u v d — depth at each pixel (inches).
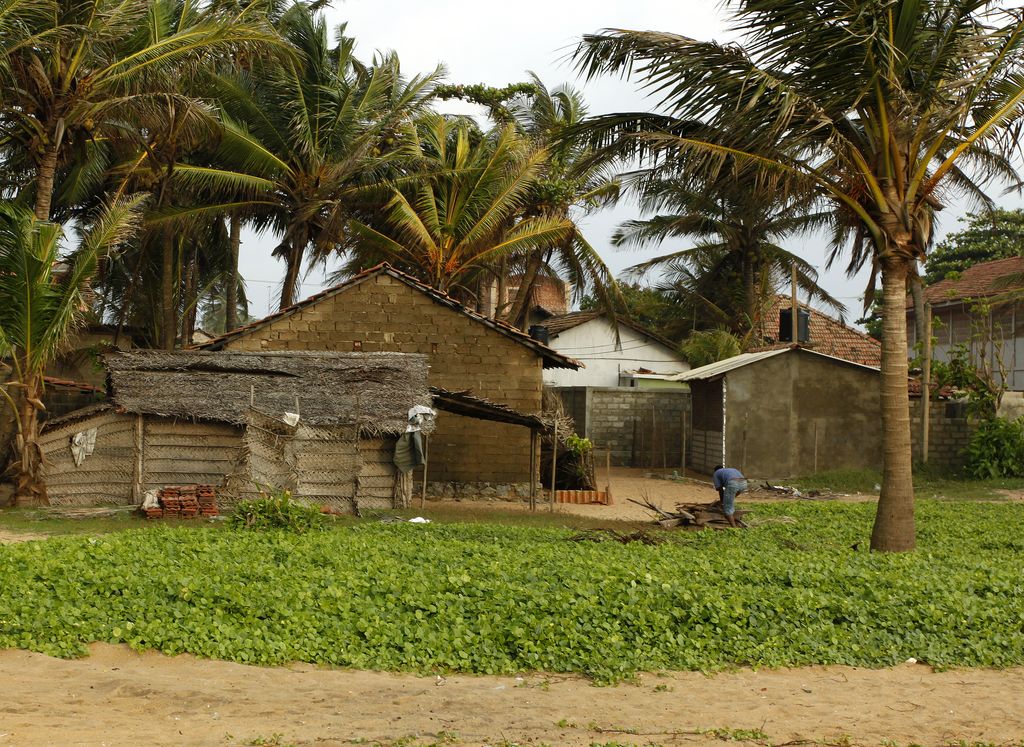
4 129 955.3
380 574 456.4
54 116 911.7
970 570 533.6
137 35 971.3
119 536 586.2
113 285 1481.3
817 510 908.0
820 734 311.3
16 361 842.2
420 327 1024.9
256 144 1220.5
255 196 1279.5
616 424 1467.8
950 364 1310.3
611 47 610.5
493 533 692.1
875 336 2218.3
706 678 368.5
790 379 1221.1
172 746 270.8
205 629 373.7
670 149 634.2
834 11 557.9
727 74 581.9
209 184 1205.7
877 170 625.6
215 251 1585.9
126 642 364.5
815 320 1727.4
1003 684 373.7
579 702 334.3
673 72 593.6
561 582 454.3
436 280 1311.5
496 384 1027.9
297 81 1226.0
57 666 337.1
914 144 617.0
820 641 406.0
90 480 848.3
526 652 375.9
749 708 335.6
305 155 1259.2
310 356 916.0
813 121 597.0
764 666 384.5
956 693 360.5
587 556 536.7
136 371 875.4
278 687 332.2
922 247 630.5
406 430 852.0
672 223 1804.9
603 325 1768.0
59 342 858.1
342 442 842.8
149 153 1137.4
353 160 1219.9
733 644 397.1
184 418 842.2
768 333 1822.1
